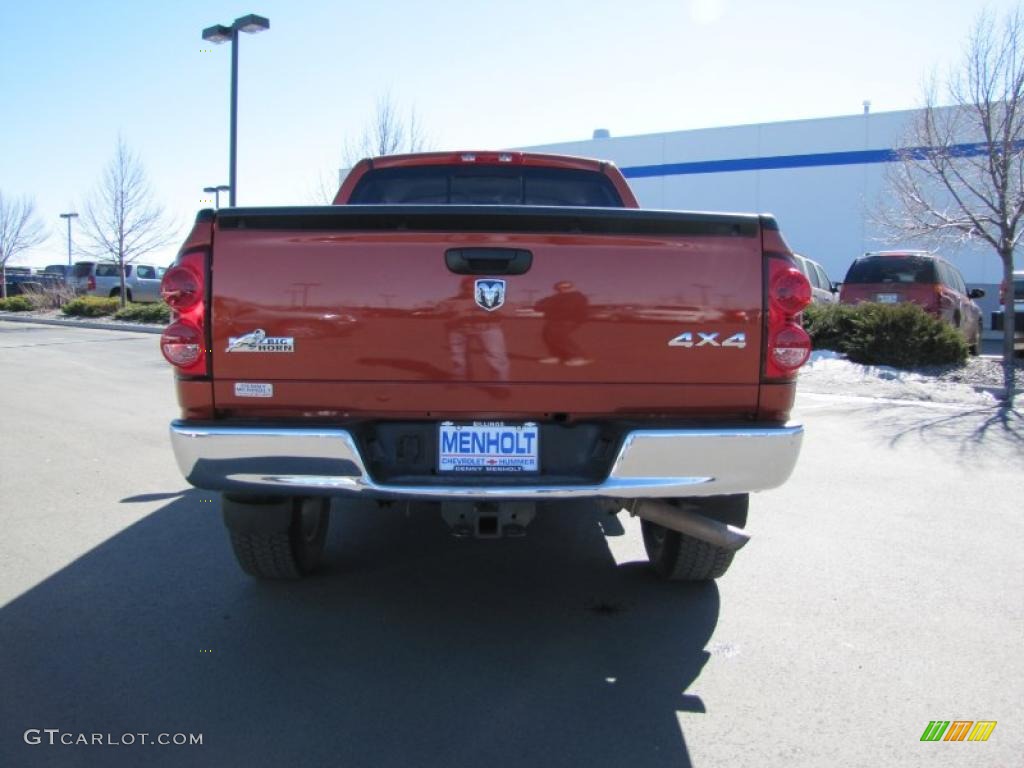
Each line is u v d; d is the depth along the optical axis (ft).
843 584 13.29
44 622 11.68
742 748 8.63
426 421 10.29
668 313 10.11
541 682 10.05
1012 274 36.60
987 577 13.60
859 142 84.58
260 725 9.02
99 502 17.97
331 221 9.96
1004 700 9.65
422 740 8.73
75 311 87.71
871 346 38.37
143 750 8.52
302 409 10.15
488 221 9.95
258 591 12.95
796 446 10.07
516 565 14.33
